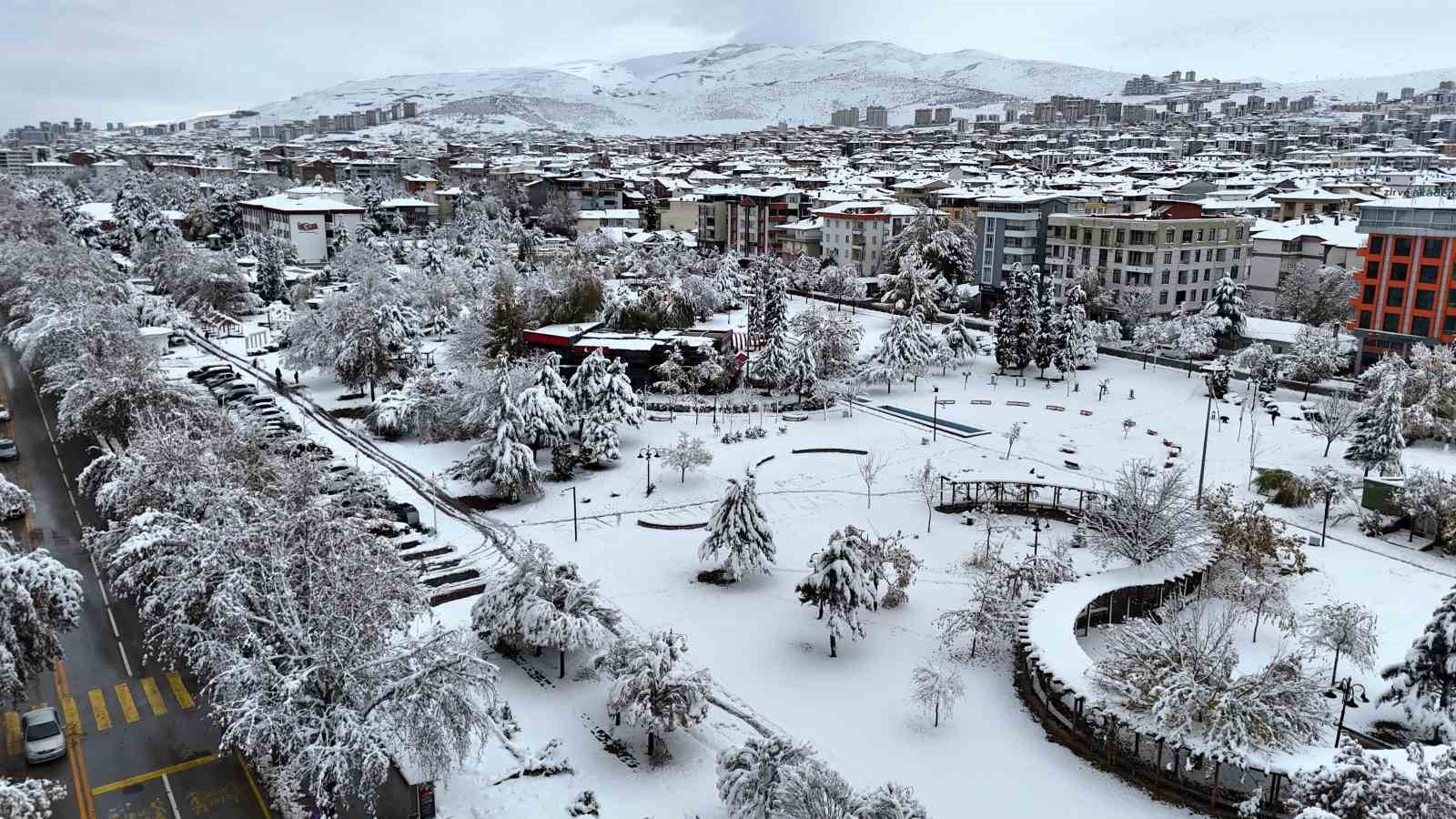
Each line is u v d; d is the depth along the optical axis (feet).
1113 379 325.42
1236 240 430.20
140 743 123.34
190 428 184.96
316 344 295.69
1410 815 89.66
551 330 321.73
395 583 123.34
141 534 127.54
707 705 131.34
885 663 149.18
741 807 104.73
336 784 103.04
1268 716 114.11
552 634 139.95
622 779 119.85
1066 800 117.19
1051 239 441.68
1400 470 217.36
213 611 114.42
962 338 338.95
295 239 579.89
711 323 383.24
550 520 204.03
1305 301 402.52
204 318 382.01
